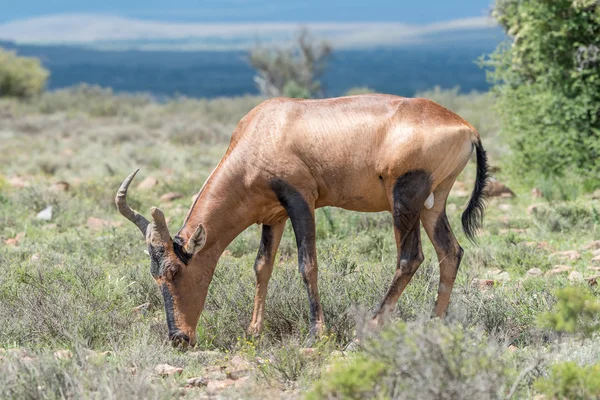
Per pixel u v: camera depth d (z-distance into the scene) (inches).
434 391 509.0
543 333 698.2
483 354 559.8
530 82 1614.2
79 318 778.8
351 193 749.9
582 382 535.2
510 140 1649.9
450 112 754.2
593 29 1434.5
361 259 1035.9
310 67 6082.7
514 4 1596.9
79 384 563.2
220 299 841.5
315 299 737.6
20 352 678.5
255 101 5703.7
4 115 4864.7
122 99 6161.4
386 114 732.7
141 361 660.7
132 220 737.0
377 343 546.6
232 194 748.6
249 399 575.5
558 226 1218.0
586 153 1487.5
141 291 911.7
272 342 762.8
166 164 2369.6
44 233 1315.2
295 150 735.1
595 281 889.5
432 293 813.9
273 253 783.7
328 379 563.5
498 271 994.7
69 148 2997.0
